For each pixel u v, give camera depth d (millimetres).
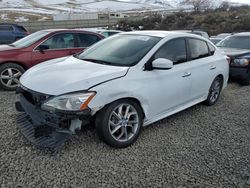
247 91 6570
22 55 6016
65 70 3535
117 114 3379
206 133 4031
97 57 4039
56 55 6438
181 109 4422
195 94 4641
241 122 4508
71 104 2996
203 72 4660
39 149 3336
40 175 2854
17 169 2936
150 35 4223
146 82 3590
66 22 51219
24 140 3543
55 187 2686
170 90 3982
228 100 5758
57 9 166750
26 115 3748
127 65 3621
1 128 3883
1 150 3283
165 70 3895
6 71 5926
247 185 2840
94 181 2799
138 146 3545
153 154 3363
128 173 2957
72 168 2992
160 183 2818
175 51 4168
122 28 44500
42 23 47656
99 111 3248
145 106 3652
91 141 3568
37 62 6203
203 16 43312
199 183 2846
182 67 4199
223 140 3822
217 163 3223
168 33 4344
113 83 3254
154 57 3781
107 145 3479
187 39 4477
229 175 3000
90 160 3156
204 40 4980
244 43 7855
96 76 3252
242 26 33469
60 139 3049
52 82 3205
